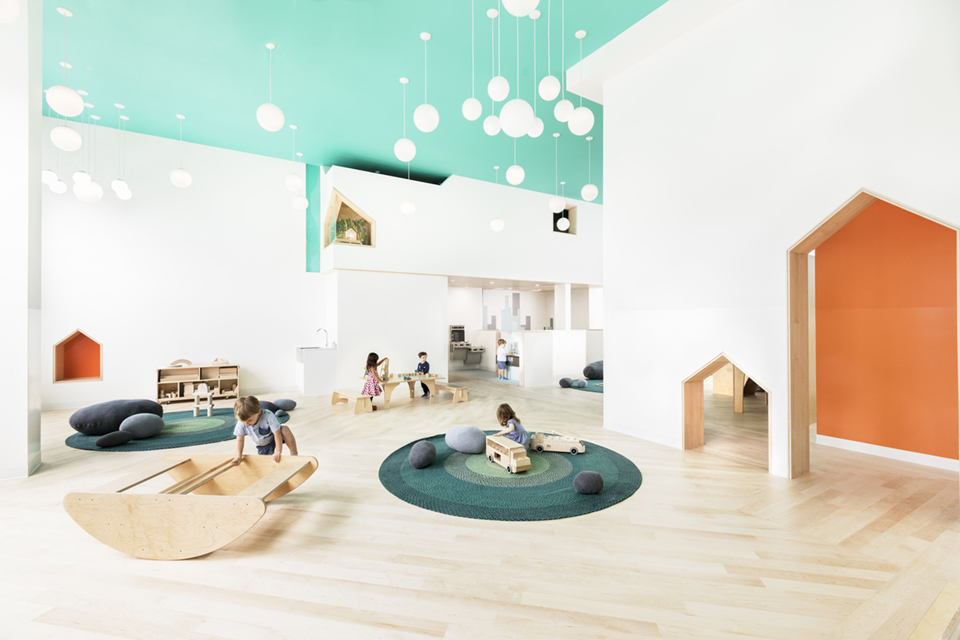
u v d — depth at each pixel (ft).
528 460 13.02
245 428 10.94
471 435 14.79
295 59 16.90
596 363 33.65
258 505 7.86
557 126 22.48
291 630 6.07
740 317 13.42
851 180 10.92
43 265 22.24
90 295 23.21
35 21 13.00
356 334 27.94
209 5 13.84
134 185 24.21
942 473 12.73
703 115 14.42
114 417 17.08
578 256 37.52
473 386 31.50
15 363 12.37
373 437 16.98
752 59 13.01
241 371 27.25
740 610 6.56
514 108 9.39
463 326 44.06
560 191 35.14
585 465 13.51
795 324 12.49
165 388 24.56
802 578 7.41
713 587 7.15
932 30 9.58
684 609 6.58
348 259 26.96
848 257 15.31
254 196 27.63
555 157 27.07
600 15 14.94
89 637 5.90
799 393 12.60
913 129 9.86
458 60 17.17
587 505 10.42
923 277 13.70
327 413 21.54
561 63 17.83
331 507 10.37
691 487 11.69
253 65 17.30
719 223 13.98
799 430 12.60
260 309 27.86
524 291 47.80
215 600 6.75
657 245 16.08
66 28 14.93
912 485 11.78
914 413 13.84
